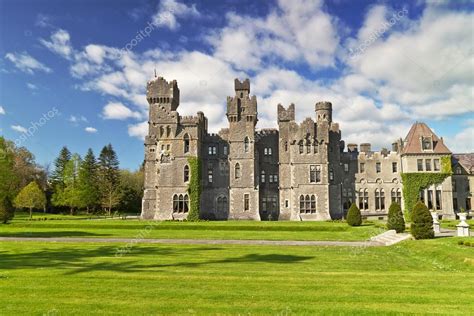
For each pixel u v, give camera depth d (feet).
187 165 206.39
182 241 103.55
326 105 232.73
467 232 97.91
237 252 81.15
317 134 212.64
